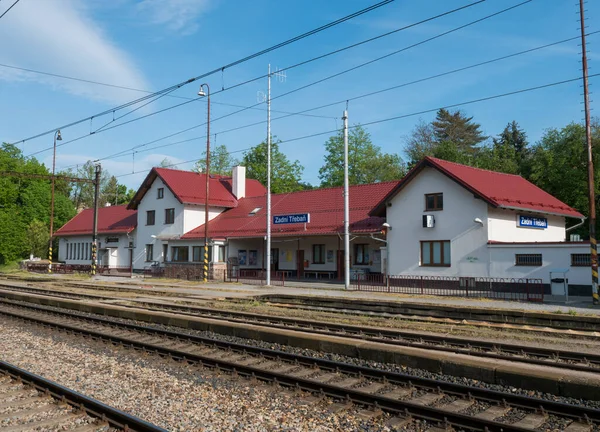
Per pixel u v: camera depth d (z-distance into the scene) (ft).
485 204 89.35
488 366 32.58
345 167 96.48
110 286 109.29
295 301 80.12
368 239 115.03
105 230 177.37
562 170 154.92
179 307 70.54
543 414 26.30
